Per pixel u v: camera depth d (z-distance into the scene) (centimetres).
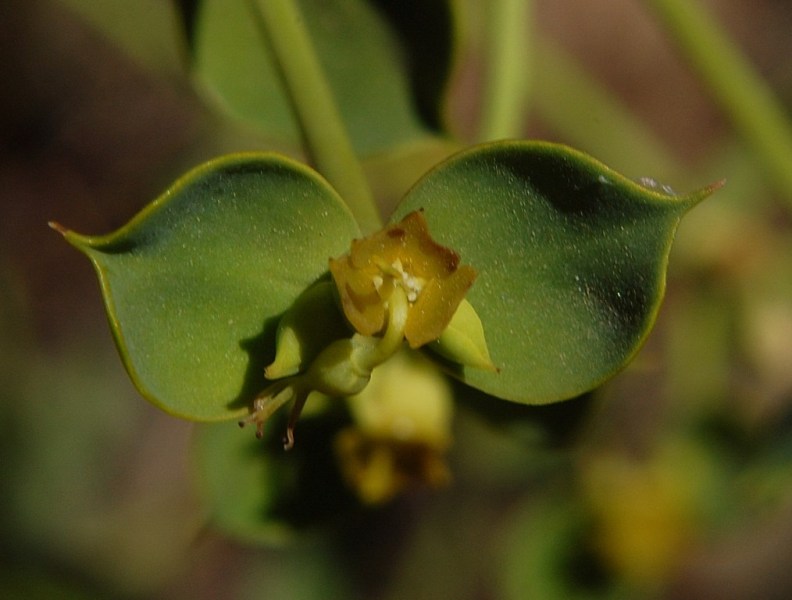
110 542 13
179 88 9
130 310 6
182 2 7
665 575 9
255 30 7
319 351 6
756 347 10
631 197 6
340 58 7
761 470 9
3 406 13
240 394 6
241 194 6
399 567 13
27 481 13
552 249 6
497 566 13
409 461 7
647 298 6
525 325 6
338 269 6
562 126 11
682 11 8
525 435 7
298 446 7
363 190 6
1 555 13
